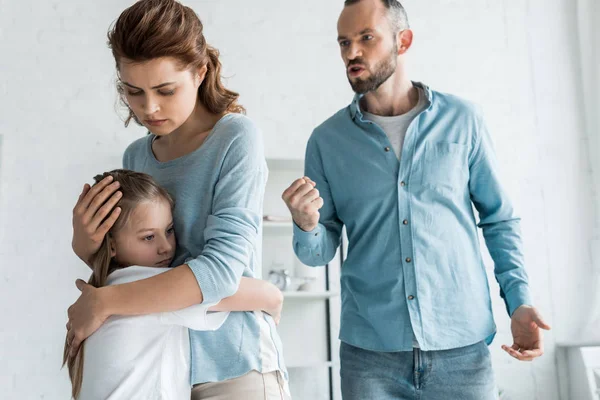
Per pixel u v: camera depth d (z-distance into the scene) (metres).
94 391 1.08
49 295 3.53
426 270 1.86
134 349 1.10
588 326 3.89
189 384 1.13
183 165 1.27
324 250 1.97
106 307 1.09
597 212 4.03
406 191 1.91
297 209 1.64
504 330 3.86
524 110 4.12
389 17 1.95
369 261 1.92
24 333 3.48
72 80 3.75
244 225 1.19
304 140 3.89
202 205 1.25
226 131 1.25
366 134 1.98
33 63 3.73
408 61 4.07
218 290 1.12
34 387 3.44
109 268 1.23
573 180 4.07
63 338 3.51
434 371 1.82
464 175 1.96
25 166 3.63
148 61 1.12
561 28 4.21
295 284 3.59
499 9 4.20
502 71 4.15
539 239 3.98
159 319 1.12
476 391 1.82
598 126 4.09
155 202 1.21
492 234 1.99
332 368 3.63
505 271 1.93
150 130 1.20
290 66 3.96
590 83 4.14
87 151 3.70
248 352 1.17
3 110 3.66
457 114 1.98
